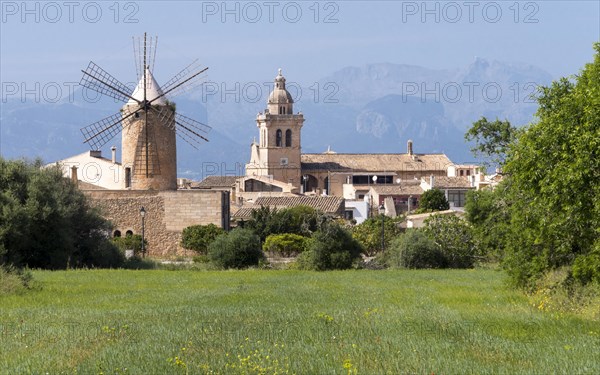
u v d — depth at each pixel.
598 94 41.06
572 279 46.41
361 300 49.56
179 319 39.62
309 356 29.89
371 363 28.70
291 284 63.06
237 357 29.64
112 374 27.50
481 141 72.00
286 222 124.25
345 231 89.38
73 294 53.91
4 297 51.31
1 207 78.00
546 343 32.81
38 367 28.52
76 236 89.12
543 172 43.97
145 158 123.56
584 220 41.50
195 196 118.56
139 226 118.44
